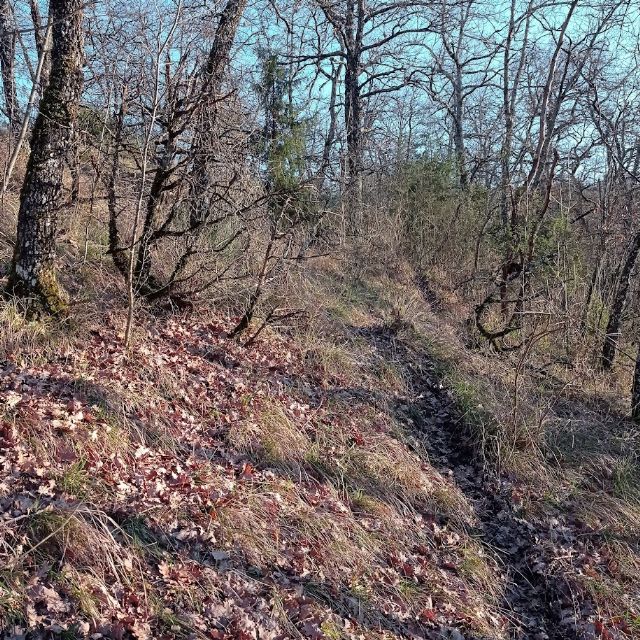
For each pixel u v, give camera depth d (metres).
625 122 11.77
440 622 3.95
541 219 9.07
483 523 5.22
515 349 8.51
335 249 10.17
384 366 7.22
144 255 5.90
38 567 3.05
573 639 4.12
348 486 4.95
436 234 12.85
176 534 3.68
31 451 3.74
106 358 5.05
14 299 4.89
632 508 5.55
